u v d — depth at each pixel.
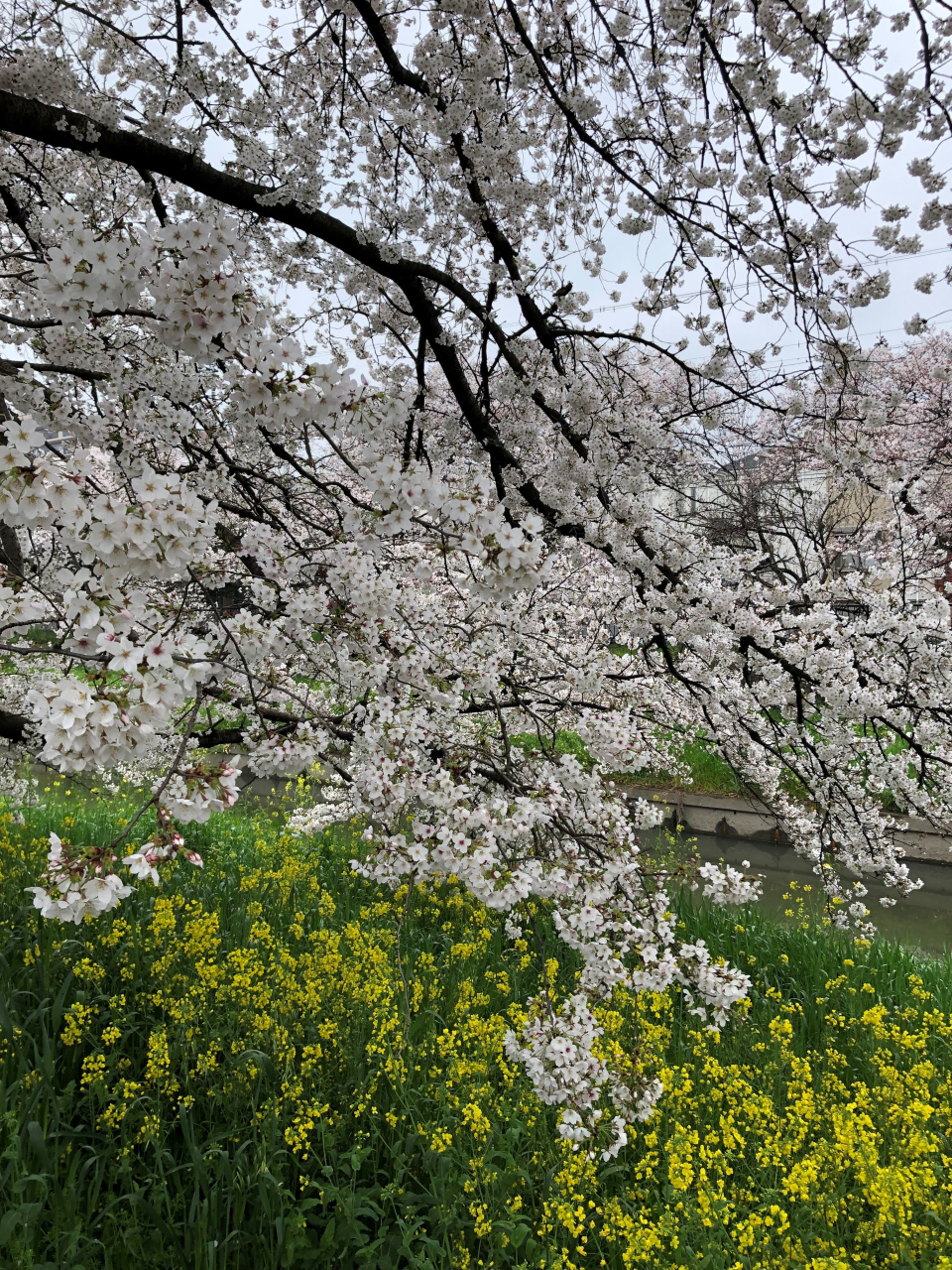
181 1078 3.04
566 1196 2.54
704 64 3.16
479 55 3.50
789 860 9.06
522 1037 2.35
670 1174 2.44
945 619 4.19
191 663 1.67
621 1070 2.43
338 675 2.99
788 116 3.08
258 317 1.89
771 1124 2.92
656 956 2.59
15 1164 2.30
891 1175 2.47
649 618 3.55
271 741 2.50
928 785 4.64
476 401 3.66
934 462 8.77
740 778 5.27
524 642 4.21
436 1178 2.58
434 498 2.15
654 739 5.85
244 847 6.80
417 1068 3.15
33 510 1.59
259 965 3.28
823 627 3.73
